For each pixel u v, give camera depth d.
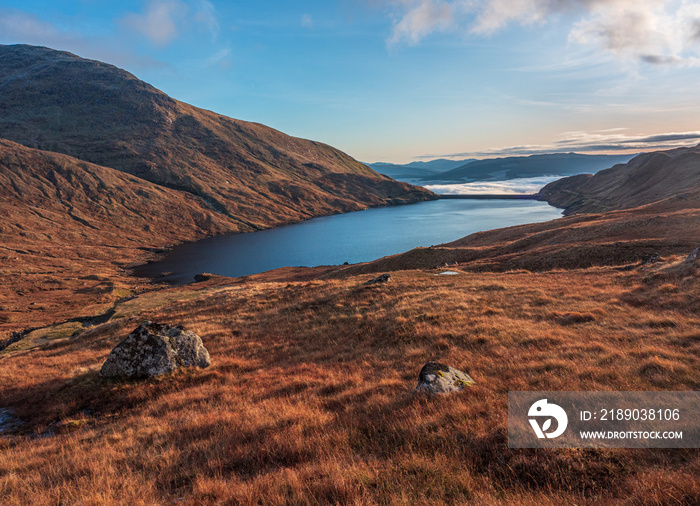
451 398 8.88
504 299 22.31
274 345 20.11
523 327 15.88
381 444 7.45
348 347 17.97
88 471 8.06
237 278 112.94
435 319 18.97
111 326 32.97
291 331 22.67
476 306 20.98
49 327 60.97
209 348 20.69
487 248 68.44
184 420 10.75
